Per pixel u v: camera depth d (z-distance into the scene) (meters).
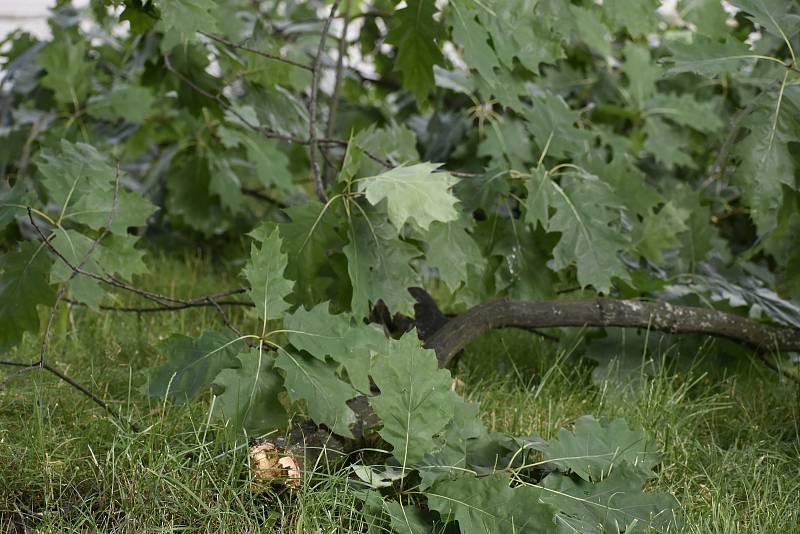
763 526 2.19
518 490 2.09
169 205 4.23
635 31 2.92
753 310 3.39
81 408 2.57
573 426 2.72
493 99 4.01
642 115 4.21
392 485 2.24
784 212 2.86
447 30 3.06
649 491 2.33
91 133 3.82
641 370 2.91
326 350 2.35
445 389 2.21
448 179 2.35
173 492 2.13
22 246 2.61
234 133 3.82
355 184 2.56
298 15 4.69
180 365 2.35
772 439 2.76
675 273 3.44
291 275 2.60
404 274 2.54
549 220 2.96
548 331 3.44
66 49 3.73
